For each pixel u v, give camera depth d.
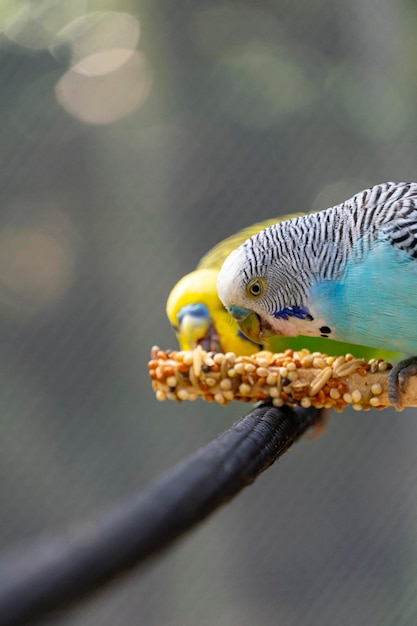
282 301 0.97
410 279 0.95
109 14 1.37
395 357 1.03
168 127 1.38
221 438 0.89
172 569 1.38
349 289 0.96
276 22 1.38
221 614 1.37
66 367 1.38
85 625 1.33
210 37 1.38
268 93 1.38
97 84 1.37
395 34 1.36
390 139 1.38
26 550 0.60
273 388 0.95
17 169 1.36
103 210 1.38
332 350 1.04
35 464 1.36
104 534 0.63
